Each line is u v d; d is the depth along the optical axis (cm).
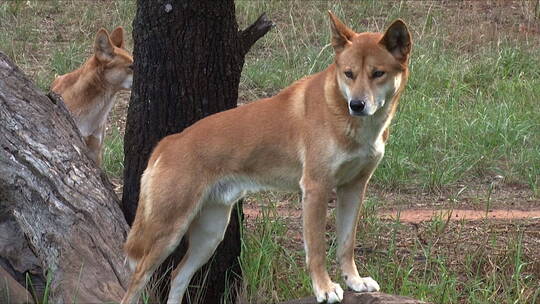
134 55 1027
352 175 895
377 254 1159
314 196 879
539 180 1499
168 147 935
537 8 2366
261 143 912
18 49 2011
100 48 1497
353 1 2369
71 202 963
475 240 1221
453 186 1477
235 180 929
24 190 959
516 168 1540
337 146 872
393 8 2333
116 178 1488
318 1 2339
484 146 1608
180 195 913
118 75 1499
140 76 1016
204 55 1001
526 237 1233
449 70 1964
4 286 888
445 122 1686
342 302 863
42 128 997
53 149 988
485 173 1530
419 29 2214
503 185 1491
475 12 2381
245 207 1350
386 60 870
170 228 917
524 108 1777
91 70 1490
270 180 923
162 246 917
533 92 1856
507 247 1174
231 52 1016
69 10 2267
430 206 1387
